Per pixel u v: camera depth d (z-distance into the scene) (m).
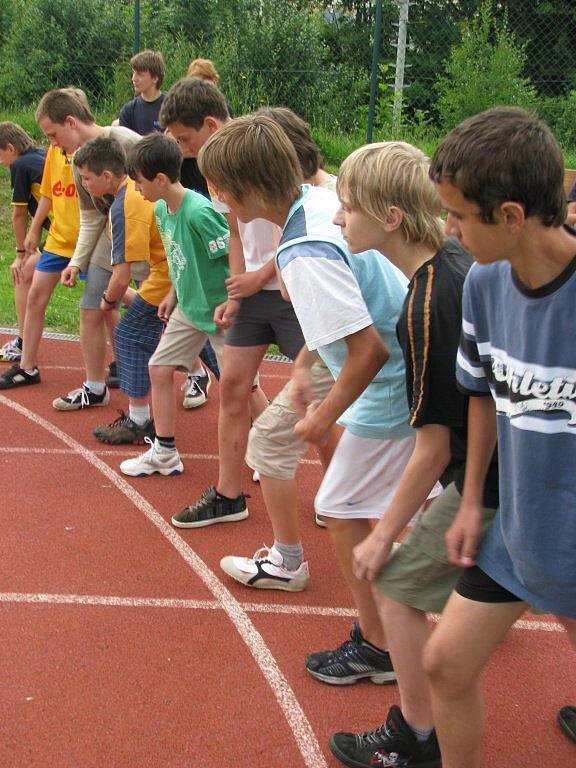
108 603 3.36
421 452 2.14
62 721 2.69
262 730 2.70
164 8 11.48
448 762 2.12
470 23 10.76
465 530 2.03
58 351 6.77
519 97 10.16
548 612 1.90
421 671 2.36
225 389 3.79
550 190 1.63
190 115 3.84
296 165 2.88
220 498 4.03
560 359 1.70
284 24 10.97
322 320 2.45
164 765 2.53
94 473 4.60
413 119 10.71
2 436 5.05
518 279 1.75
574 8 10.28
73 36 11.38
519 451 1.80
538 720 2.81
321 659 2.96
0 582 3.48
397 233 2.25
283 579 3.47
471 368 1.95
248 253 3.67
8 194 10.49
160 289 4.73
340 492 2.70
